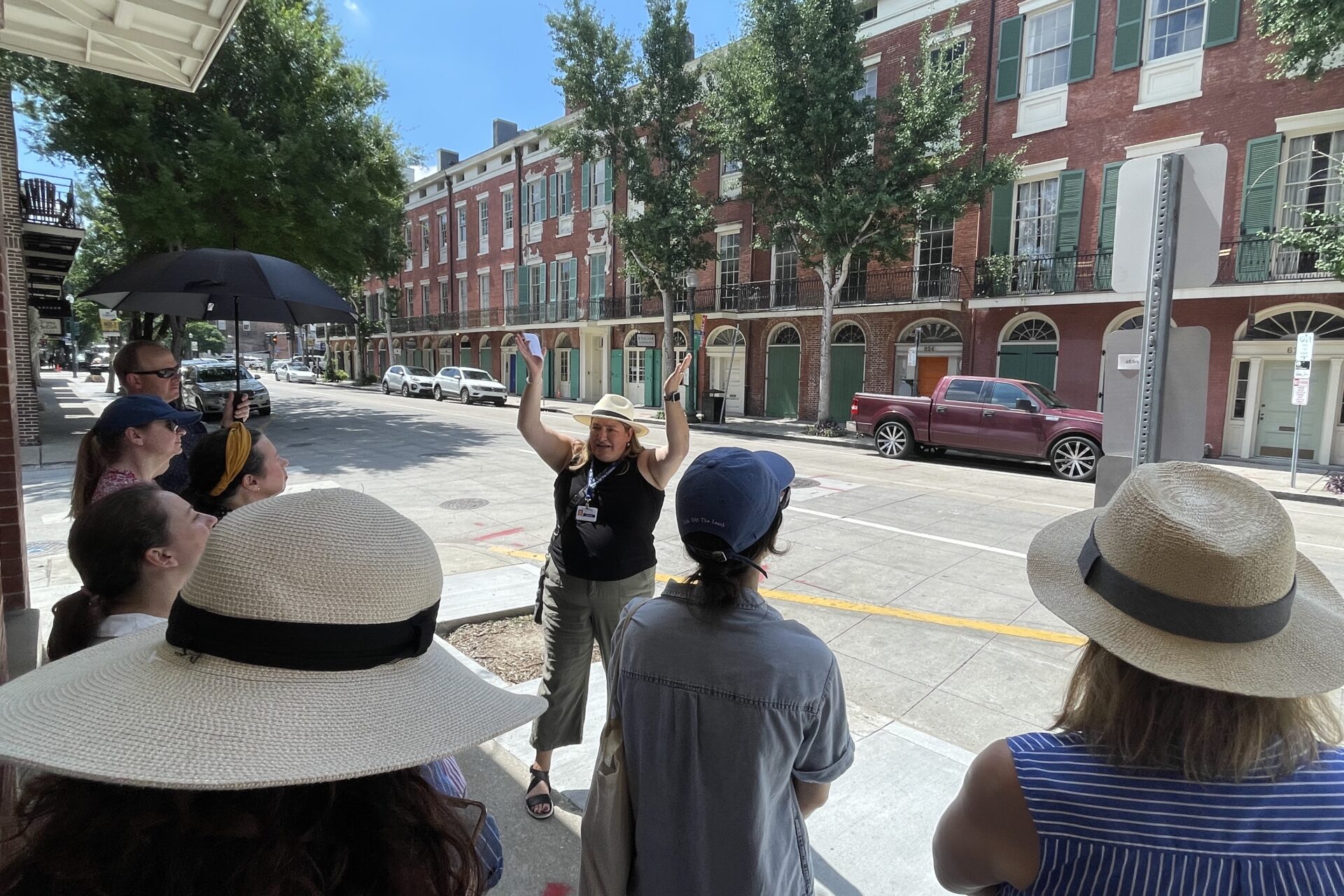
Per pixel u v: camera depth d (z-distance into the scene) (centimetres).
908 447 1370
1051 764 98
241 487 239
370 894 82
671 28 1989
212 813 76
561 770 295
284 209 1460
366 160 1655
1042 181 1642
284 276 362
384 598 86
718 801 133
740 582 145
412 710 87
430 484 984
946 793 282
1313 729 97
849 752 149
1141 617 98
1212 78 1401
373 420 1905
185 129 1425
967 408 1282
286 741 78
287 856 76
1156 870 90
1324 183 1252
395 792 87
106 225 1855
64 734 77
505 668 387
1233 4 1365
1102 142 1543
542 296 3219
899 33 1856
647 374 2703
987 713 358
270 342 7269
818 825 262
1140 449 262
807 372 2114
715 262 2391
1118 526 104
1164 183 254
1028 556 129
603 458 273
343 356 5306
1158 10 1466
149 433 256
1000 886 107
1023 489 1009
